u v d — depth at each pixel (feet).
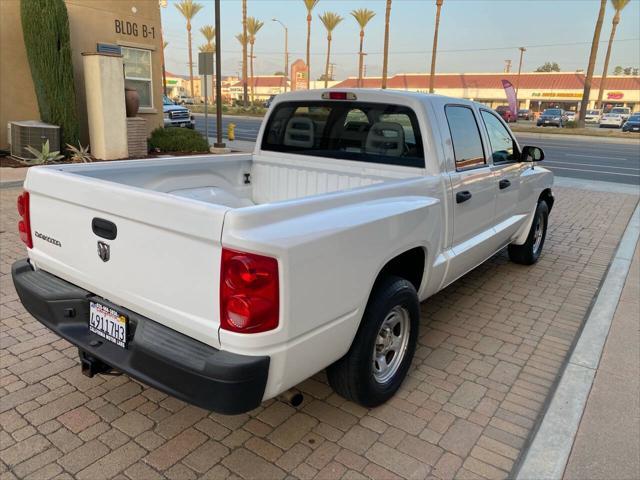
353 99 13.05
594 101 224.12
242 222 6.93
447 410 10.58
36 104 38.55
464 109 13.61
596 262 20.76
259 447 9.25
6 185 29.17
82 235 8.96
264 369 7.30
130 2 41.93
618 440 9.65
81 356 9.41
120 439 9.30
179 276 7.57
